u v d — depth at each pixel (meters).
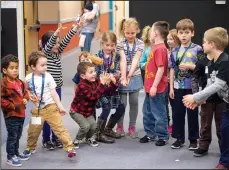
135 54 4.52
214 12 6.68
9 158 3.78
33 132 3.94
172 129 4.34
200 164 3.77
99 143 4.45
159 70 4.16
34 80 3.88
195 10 6.71
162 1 6.74
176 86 4.17
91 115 4.30
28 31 7.62
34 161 3.90
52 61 4.21
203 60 3.84
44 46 4.33
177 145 4.24
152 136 4.49
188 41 4.17
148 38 4.62
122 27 4.60
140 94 6.88
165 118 4.35
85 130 4.22
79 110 4.21
